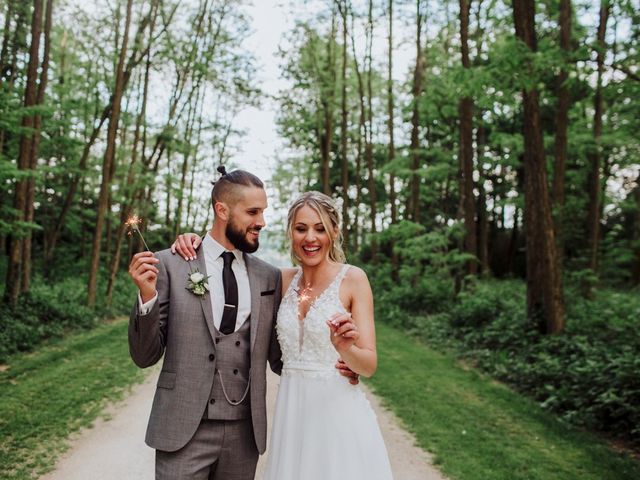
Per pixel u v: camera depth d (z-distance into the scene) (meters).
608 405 5.72
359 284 2.62
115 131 14.33
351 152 29.62
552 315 8.87
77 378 7.51
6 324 9.80
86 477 4.26
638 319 8.98
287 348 2.66
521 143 18.11
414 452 4.98
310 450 2.50
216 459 2.45
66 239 25.25
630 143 14.47
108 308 14.66
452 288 15.25
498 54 7.62
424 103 15.31
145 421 5.73
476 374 8.29
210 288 2.53
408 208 25.59
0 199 12.31
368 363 2.32
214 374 2.42
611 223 25.70
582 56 7.27
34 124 12.38
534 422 5.89
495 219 31.20
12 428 5.30
